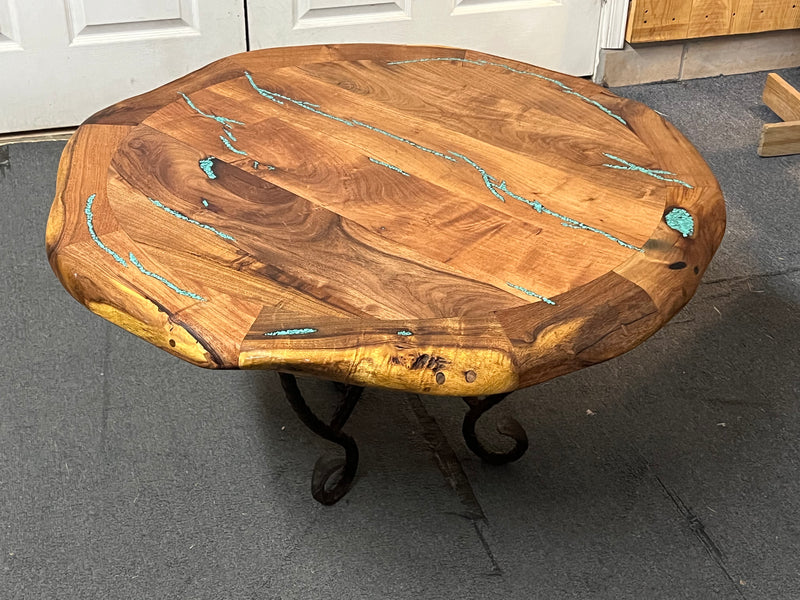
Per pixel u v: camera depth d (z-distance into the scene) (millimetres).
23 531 1470
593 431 1705
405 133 1532
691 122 2750
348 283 1161
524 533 1503
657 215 1325
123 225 1251
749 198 2391
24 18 2363
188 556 1443
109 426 1669
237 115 1568
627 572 1443
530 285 1169
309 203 1327
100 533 1474
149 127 1513
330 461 1516
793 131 2533
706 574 1443
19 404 1703
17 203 2252
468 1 2701
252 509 1527
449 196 1358
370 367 1048
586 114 1621
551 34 2832
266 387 1771
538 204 1347
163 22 2504
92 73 2510
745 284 2088
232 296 1128
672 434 1702
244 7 2541
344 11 2633
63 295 1976
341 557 1451
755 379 1829
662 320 1142
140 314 1105
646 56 2934
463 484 1589
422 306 1125
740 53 3012
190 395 1746
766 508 1557
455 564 1446
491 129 1557
